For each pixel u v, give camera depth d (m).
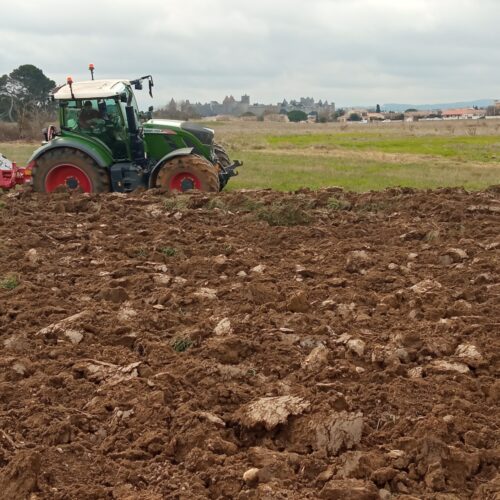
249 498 3.62
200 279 7.42
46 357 5.41
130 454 4.05
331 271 7.63
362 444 4.16
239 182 17.42
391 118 123.56
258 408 4.38
